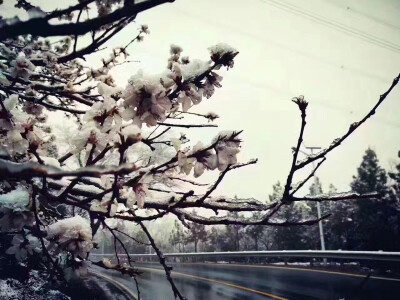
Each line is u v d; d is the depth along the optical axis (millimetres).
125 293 9961
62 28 856
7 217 1570
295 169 1217
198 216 1616
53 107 2523
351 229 22328
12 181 1429
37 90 2451
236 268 16547
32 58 2682
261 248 40156
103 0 1832
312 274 12219
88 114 1265
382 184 21828
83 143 1187
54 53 2760
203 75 1416
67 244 1489
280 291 9445
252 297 8953
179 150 1232
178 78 1390
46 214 1959
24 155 1510
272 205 1396
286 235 28109
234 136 1265
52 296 5145
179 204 1369
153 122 1275
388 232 18703
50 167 740
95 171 757
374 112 1125
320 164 1224
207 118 1950
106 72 2957
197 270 16781
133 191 1285
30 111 2559
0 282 4207
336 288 9117
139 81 1271
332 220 24062
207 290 10562
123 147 1058
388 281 9469
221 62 1421
